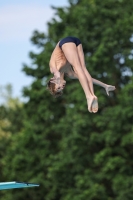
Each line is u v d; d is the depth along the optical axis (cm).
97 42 5812
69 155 5741
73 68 1950
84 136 5750
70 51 1944
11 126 8156
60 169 5709
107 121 5612
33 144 6116
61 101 6212
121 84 6100
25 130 6122
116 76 5966
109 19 5900
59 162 5738
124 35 5784
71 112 5759
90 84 1941
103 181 5859
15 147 6134
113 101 5897
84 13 5825
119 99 5709
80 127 5697
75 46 1958
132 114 5491
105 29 5809
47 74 6300
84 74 1941
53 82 1933
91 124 5691
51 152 6094
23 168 6128
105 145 5756
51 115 6109
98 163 5528
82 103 5691
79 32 5825
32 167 6109
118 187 5434
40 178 5981
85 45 5834
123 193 5388
